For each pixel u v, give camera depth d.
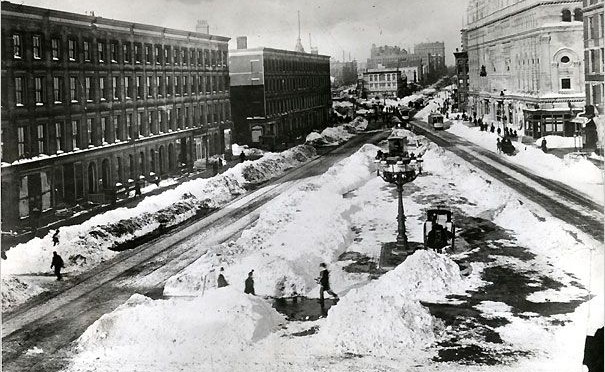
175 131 59.12
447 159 58.03
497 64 93.19
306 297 23.80
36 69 39.22
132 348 19.16
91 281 27.09
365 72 173.62
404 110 130.00
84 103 44.66
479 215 36.97
